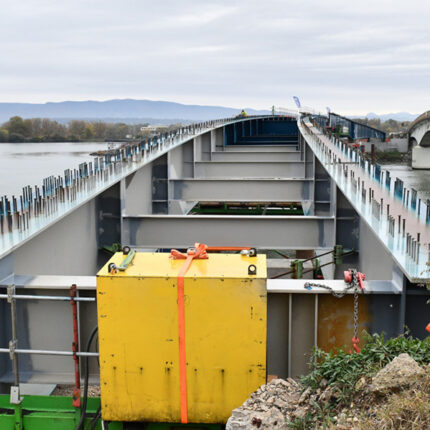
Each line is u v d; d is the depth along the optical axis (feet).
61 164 133.69
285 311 26.27
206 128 137.28
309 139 101.91
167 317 22.33
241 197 79.46
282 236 54.08
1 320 27.17
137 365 22.71
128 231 53.78
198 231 54.03
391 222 27.78
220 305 22.12
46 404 25.63
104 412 23.20
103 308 22.40
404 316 25.43
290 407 19.52
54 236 38.78
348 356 20.44
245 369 22.50
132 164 60.34
